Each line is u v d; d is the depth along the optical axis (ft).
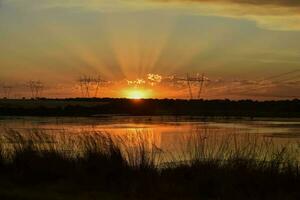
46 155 53.83
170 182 48.32
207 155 51.70
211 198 44.47
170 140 99.04
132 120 340.80
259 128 209.77
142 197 43.80
